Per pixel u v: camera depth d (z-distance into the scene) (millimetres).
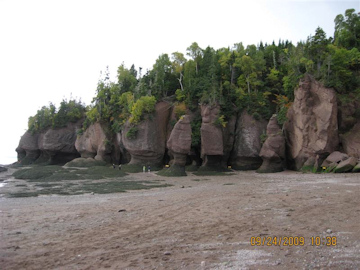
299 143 49562
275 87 66000
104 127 71750
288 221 12203
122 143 67312
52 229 12828
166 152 63969
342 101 46406
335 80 46750
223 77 68562
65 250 9695
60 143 82062
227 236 10539
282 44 93625
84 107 90000
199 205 18062
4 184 37438
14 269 8031
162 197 23281
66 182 39656
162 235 11234
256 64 66125
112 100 73312
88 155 74562
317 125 46312
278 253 8422
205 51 75812
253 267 7422
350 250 8258
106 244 10258
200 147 60031
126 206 19016
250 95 62000
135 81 79625
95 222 14109
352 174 36188
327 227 10852
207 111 55281
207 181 39188
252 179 39438
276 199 18406
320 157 45531
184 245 9766
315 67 51875
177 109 63062
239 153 58438
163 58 76438
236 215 14125
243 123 59812
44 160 84750
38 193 28375
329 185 25453
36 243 10602
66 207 19344
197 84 65375
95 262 8414
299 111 49781
